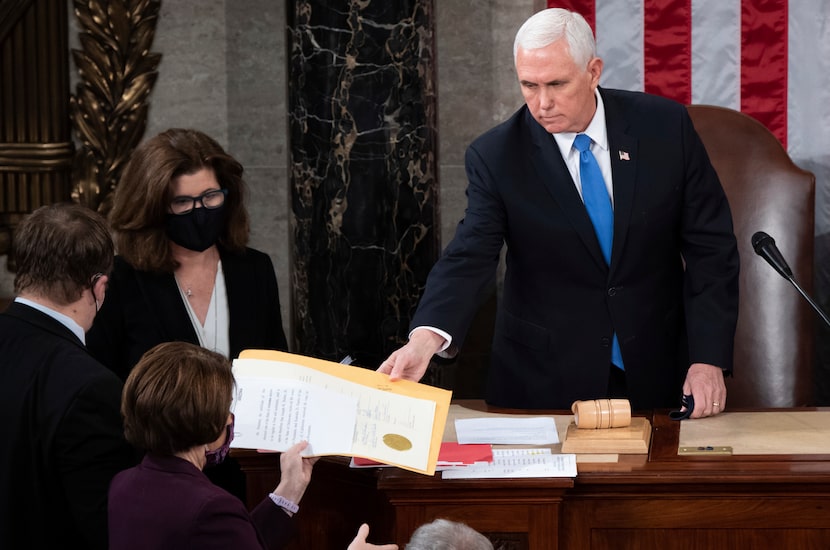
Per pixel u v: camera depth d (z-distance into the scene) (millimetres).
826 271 12961
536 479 6887
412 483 6969
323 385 7137
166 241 8219
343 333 12945
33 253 6320
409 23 12414
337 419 6977
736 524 7090
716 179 8977
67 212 6453
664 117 8875
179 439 5637
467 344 13680
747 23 12758
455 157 13453
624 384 9102
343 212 12734
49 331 6312
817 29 12625
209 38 13242
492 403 9336
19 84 12953
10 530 6066
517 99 13320
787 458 7242
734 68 12867
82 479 5996
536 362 9070
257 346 8555
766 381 11328
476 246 8742
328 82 12594
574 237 8750
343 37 12484
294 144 12859
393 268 12812
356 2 12414
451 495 6996
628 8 12945
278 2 13195
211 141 8273
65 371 6117
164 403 5566
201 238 8102
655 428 8094
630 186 8680
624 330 8836
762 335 11336
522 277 9117
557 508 6961
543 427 8078
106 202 13227
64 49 13055
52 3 12898
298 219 12977
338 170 12711
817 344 13148
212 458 6570
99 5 13008
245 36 13258
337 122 12625
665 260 8984
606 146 8789
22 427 6066
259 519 6586
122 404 5754
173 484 5594
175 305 8289
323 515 7984
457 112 13375
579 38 8148
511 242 9055
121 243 8250
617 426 7703
